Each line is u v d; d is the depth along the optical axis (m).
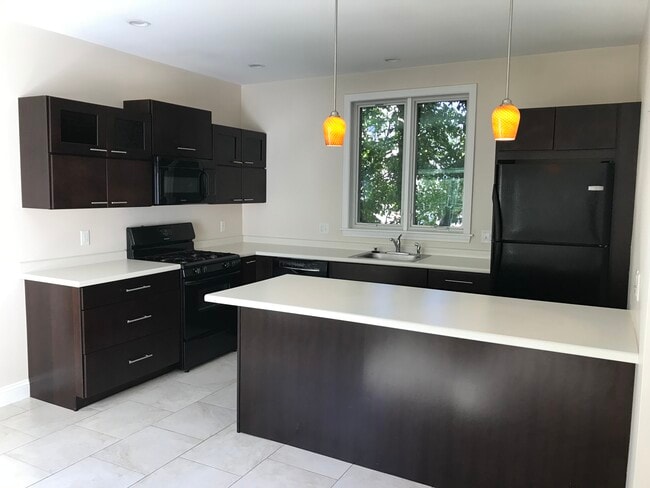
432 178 4.81
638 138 3.34
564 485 2.25
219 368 4.18
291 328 2.84
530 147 3.64
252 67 4.68
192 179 4.41
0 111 3.29
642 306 1.91
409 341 2.52
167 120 4.11
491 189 4.45
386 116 4.98
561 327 2.26
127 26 3.47
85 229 3.89
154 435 3.02
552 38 3.71
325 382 2.77
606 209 3.43
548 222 3.59
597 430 2.17
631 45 3.86
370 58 4.33
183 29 3.54
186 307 4.03
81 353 3.29
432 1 2.99
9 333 3.44
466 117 4.58
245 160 5.13
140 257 4.26
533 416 2.28
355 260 4.45
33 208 3.41
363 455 2.70
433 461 2.52
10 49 3.34
